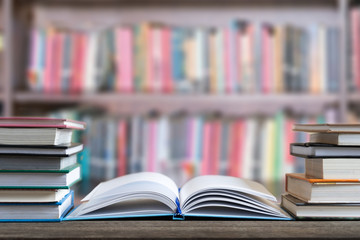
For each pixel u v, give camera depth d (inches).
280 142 59.4
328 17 70.3
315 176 24.5
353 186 23.4
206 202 24.8
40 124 23.1
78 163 28.1
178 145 59.0
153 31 58.2
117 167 58.5
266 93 58.2
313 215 23.6
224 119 61.1
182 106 72.6
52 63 57.9
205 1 67.8
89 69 58.4
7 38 56.4
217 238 19.7
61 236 19.8
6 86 56.6
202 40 58.2
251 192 24.2
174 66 58.3
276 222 22.9
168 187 25.8
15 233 20.2
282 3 68.6
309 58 58.5
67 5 69.4
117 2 68.1
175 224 22.4
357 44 57.7
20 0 61.5
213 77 58.2
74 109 63.1
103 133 58.6
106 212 24.0
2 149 22.6
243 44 58.2
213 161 59.1
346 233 20.6
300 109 72.1
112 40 58.2
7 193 22.7
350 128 23.5
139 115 68.8
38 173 22.8
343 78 57.8
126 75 58.3
